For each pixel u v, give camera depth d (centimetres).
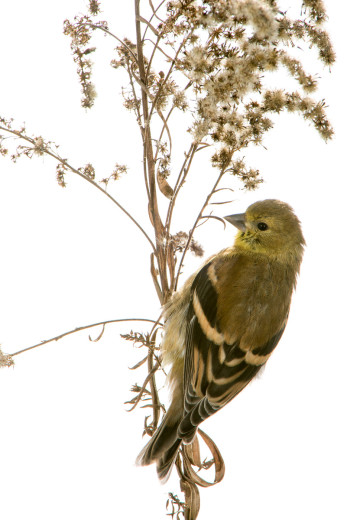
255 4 544
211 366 686
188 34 597
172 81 635
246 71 574
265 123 615
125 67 666
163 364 712
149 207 657
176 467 682
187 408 672
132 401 662
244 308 698
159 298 665
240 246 771
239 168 641
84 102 663
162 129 644
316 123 617
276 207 765
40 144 649
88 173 665
